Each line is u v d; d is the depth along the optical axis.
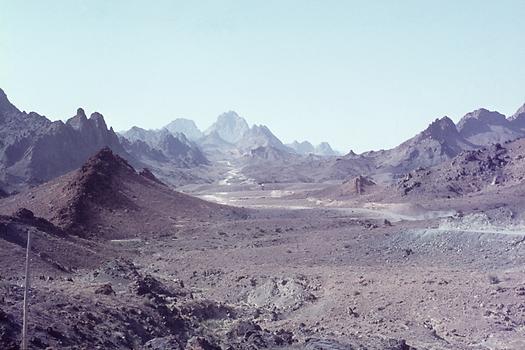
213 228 134.88
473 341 53.19
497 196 141.75
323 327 60.91
